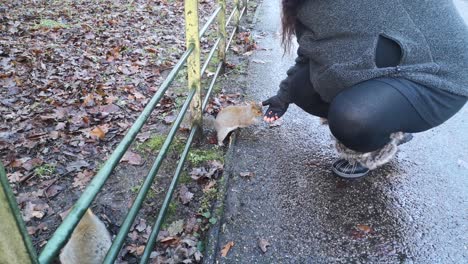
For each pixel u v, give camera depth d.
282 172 2.65
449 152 2.89
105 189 2.51
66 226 1.02
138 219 2.28
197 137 2.99
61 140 3.03
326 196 2.43
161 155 2.04
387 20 1.89
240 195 2.44
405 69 1.95
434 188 2.50
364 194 2.45
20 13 6.12
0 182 0.74
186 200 2.40
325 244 2.09
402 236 2.14
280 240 2.12
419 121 2.12
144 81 4.10
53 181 2.59
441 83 1.98
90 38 5.24
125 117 3.41
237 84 4.00
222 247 2.06
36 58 4.48
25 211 2.33
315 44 2.12
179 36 5.59
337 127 2.14
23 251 0.82
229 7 7.21
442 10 1.92
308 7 2.08
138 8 6.84
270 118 2.78
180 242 2.11
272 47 5.05
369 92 2.00
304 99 2.57
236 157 2.80
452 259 2.01
